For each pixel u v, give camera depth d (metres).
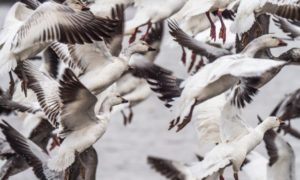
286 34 16.48
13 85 14.27
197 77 13.50
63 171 14.03
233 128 13.94
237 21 14.09
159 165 14.61
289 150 14.65
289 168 14.71
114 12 15.23
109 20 12.73
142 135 30.25
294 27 15.97
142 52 14.54
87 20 12.70
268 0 14.29
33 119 15.18
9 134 14.05
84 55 14.03
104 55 14.05
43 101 13.80
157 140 29.48
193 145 28.77
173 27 14.89
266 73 13.70
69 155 13.06
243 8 14.06
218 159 13.77
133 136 30.17
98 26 12.68
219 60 13.17
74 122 12.99
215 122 14.74
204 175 13.68
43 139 15.31
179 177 14.31
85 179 14.00
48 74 14.83
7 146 14.79
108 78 13.99
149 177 25.94
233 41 16.06
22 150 14.03
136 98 18.27
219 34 15.62
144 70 14.79
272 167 14.76
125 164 27.19
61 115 12.82
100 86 14.00
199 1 15.52
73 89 12.59
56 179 14.04
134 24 16.16
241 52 14.61
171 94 14.35
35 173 14.00
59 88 12.56
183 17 15.62
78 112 12.88
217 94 13.55
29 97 15.06
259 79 13.77
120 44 14.80
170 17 16.42
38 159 14.04
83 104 12.79
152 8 16.12
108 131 30.48
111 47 14.76
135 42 14.54
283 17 14.50
